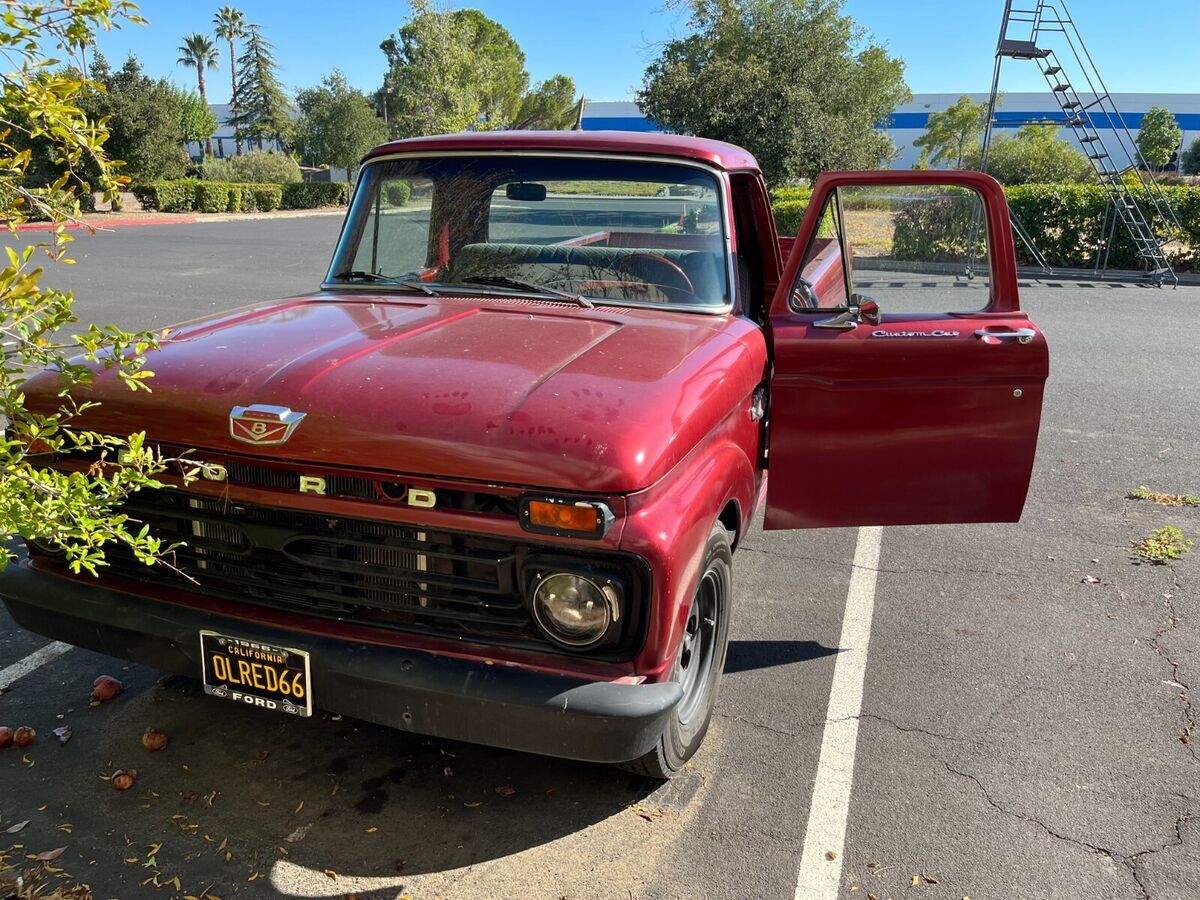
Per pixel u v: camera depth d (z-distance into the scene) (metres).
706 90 21.89
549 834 2.72
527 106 62.72
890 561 4.75
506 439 2.25
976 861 2.64
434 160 3.72
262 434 2.38
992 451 3.58
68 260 2.06
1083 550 4.90
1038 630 4.02
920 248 3.60
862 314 3.44
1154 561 4.76
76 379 2.11
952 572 4.62
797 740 3.20
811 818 2.81
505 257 3.61
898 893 2.53
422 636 2.43
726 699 3.45
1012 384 3.52
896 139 55.97
